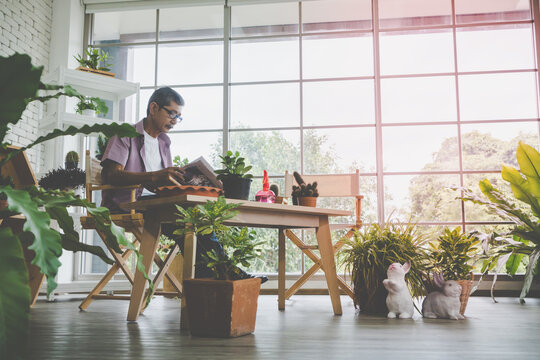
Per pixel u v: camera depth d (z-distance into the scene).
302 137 4.59
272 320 2.20
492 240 3.27
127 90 4.06
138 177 2.23
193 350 1.43
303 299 3.49
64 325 2.01
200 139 4.62
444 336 1.73
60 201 1.37
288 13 4.70
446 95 4.52
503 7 4.49
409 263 2.38
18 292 1.08
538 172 3.36
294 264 4.33
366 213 4.42
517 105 4.40
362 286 2.55
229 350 1.43
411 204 4.39
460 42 4.54
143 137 2.58
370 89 4.59
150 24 4.80
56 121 3.69
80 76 3.77
